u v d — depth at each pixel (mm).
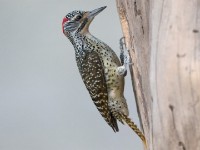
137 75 10859
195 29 8586
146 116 10555
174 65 8586
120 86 12320
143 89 10430
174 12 8734
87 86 12633
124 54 11273
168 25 8758
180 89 8547
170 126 8727
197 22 8609
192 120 8531
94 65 12375
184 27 8641
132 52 10992
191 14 8648
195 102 8477
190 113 8523
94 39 12539
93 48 12477
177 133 8688
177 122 8648
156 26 8945
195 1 8648
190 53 8531
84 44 12594
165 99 8688
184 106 8555
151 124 9242
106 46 12430
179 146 8719
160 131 8852
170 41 8680
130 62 11148
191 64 8500
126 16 11047
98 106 12555
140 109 10875
